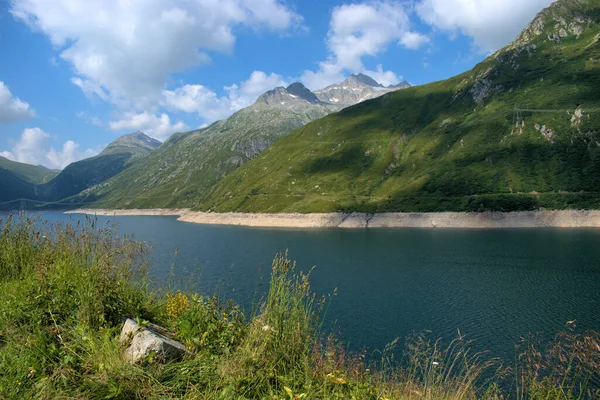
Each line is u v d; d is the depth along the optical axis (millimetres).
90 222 10555
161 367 5867
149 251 11391
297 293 7789
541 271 65125
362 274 67375
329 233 139875
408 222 154500
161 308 9008
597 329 37875
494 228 135625
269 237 129875
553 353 7637
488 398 8945
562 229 124438
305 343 7145
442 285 58000
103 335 6395
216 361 6309
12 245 10484
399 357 29078
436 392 7504
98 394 5219
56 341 6508
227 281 54812
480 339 36125
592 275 60938
